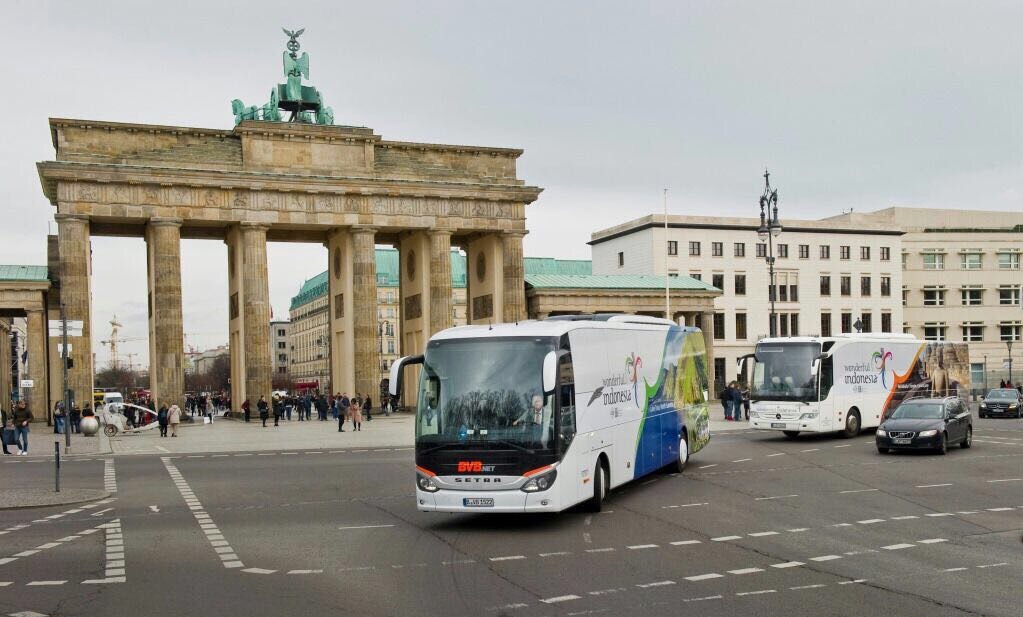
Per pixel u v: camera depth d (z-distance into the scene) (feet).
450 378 77.10
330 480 112.68
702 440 128.06
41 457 152.56
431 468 75.31
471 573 58.59
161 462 140.87
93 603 51.57
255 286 273.75
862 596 51.31
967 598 50.70
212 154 271.49
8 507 89.71
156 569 60.85
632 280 340.18
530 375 75.87
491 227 303.68
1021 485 99.81
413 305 311.06
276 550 67.21
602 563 61.26
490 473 73.87
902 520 77.82
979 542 67.92
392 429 219.20
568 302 323.57
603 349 89.71
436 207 296.30
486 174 305.32
